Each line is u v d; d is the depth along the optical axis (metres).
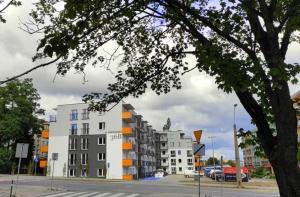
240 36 6.46
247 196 26.84
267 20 5.66
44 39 5.21
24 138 80.00
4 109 77.25
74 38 5.41
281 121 5.30
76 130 79.25
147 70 8.05
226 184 42.62
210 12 6.52
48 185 39.31
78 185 40.50
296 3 5.81
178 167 143.00
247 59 5.60
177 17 6.84
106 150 76.31
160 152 143.38
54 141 80.25
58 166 78.62
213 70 5.61
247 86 5.35
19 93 78.62
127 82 8.06
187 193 28.80
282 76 4.96
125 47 8.03
